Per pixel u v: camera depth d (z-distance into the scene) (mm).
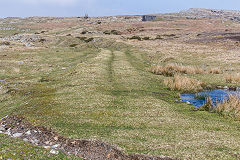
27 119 14273
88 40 83312
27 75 29953
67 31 118562
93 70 30234
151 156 10000
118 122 14266
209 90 23969
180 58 45094
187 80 25125
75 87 22750
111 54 50062
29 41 82875
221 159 9562
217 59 42594
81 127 13281
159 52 51719
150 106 17734
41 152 9609
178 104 19016
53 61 41000
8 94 21484
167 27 122312
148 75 29938
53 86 23812
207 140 11570
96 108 16875
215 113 16656
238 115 15406
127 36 93625
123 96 20375
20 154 8852
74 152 10453
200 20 154250
